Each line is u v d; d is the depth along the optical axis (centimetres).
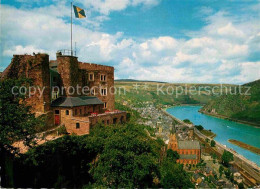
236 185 7869
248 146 12794
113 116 5138
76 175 2948
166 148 9350
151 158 2933
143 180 2864
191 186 5056
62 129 4122
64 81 4756
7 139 2292
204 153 11712
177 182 4544
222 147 12638
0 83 2412
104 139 3338
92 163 3238
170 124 17938
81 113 4719
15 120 2394
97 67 5866
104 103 6188
